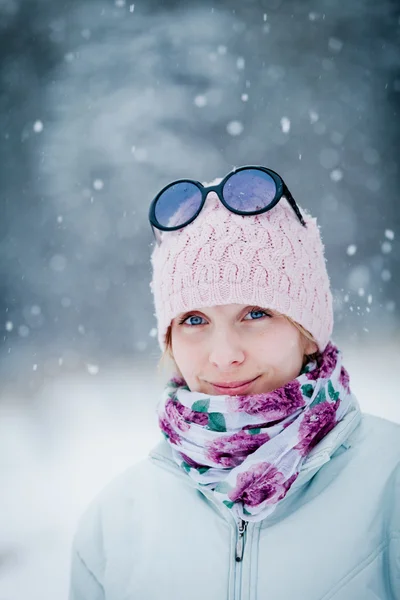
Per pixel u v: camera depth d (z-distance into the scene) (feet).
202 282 4.24
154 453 4.57
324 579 3.77
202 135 55.88
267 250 4.24
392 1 58.75
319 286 4.47
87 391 27.35
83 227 49.44
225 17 59.31
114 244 48.21
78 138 54.29
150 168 53.57
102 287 45.55
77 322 42.60
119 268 47.01
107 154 53.57
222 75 57.62
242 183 4.33
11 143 53.57
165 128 55.52
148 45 58.29
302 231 4.48
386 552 3.79
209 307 4.28
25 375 31.76
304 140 55.93
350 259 47.70
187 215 4.43
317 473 4.09
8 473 17.13
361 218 52.01
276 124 56.49
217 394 4.32
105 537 4.53
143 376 29.50
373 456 4.06
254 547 3.95
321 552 3.83
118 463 17.21
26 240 48.24
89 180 52.47
